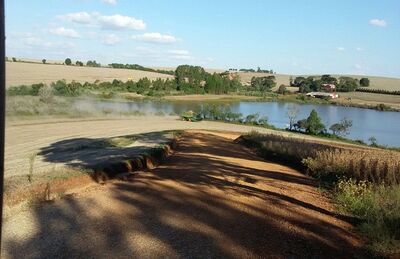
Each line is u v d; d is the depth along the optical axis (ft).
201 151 77.05
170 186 39.63
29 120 122.21
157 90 300.81
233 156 71.15
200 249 24.18
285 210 32.24
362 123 240.32
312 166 51.72
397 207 28.84
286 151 69.92
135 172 49.03
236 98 336.08
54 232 26.23
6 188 32.81
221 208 32.42
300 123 180.45
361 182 38.34
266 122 194.70
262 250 24.20
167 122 162.91
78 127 120.57
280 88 421.59
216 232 26.96
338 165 48.55
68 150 71.15
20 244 24.18
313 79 479.00
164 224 28.35
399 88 467.52
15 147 76.69
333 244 25.31
